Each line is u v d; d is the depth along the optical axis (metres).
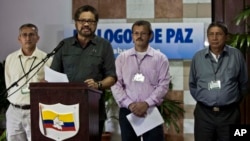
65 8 5.84
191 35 5.66
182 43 5.66
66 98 2.72
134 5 5.79
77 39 3.79
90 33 3.69
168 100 5.55
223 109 4.41
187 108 5.69
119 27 5.73
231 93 4.41
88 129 2.70
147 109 4.38
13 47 5.89
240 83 4.55
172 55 5.68
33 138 2.75
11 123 4.53
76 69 3.73
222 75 4.44
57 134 2.72
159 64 4.50
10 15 5.92
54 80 3.12
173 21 5.75
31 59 4.54
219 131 4.44
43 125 2.73
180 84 5.71
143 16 5.78
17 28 5.90
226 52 4.49
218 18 5.72
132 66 4.49
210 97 4.41
